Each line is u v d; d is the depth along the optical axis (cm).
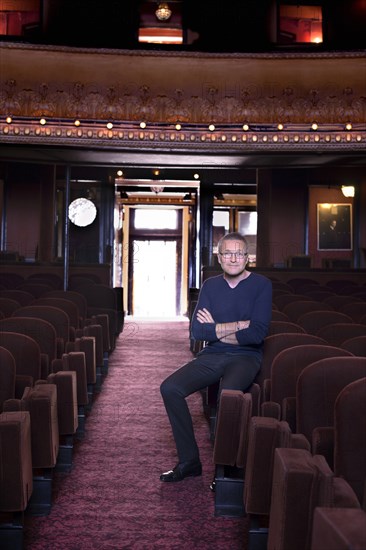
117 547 291
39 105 1041
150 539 301
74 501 350
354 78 1048
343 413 234
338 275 1298
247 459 301
